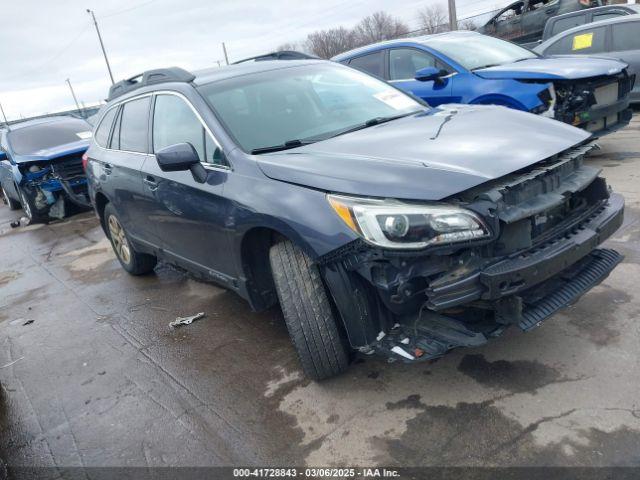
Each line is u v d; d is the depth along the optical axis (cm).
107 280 579
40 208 952
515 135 296
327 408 288
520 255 252
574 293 274
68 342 436
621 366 278
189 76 395
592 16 1003
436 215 237
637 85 860
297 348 293
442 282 243
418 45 708
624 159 646
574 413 251
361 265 254
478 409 265
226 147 329
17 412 345
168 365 367
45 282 618
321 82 402
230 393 320
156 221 420
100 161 507
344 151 293
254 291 334
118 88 514
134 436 296
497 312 256
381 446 254
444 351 251
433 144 287
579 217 288
